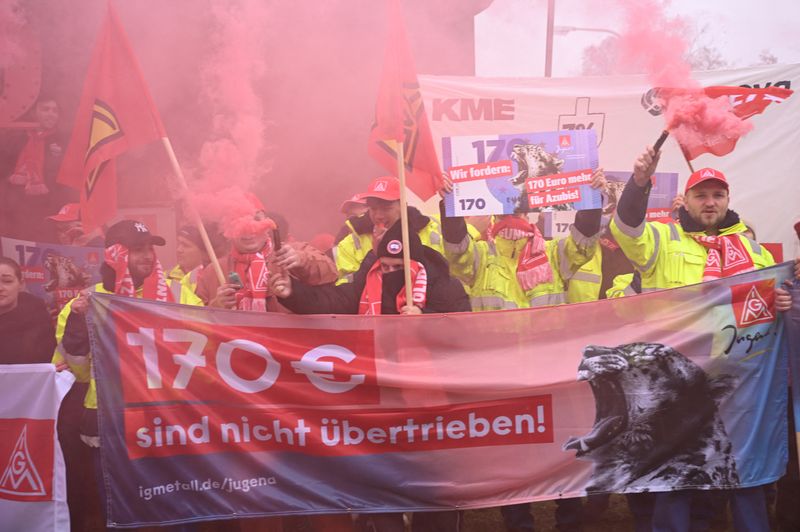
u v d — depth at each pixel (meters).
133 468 3.83
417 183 4.66
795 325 4.14
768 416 4.12
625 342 4.06
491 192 4.70
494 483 4.02
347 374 3.95
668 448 4.05
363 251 5.85
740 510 4.12
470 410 4.01
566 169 4.70
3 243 5.62
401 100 4.16
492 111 6.86
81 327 4.33
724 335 4.08
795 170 6.88
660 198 6.79
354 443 3.97
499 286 5.13
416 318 3.99
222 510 3.88
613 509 5.44
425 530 4.23
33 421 4.16
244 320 3.93
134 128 4.15
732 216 4.65
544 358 4.04
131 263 4.45
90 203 4.17
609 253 5.93
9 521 4.16
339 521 4.24
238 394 3.91
